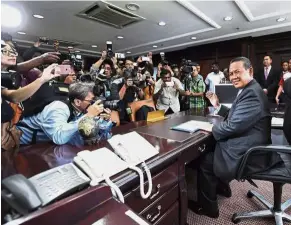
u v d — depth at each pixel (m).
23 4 2.66
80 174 0.60
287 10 2.99
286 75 3.05
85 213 0.50
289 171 1.14
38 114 0.98
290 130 1.18
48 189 0.50
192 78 2.97
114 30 3.90
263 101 1.16
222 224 1.32
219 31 4.03
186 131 1.23
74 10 2.90
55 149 0.88
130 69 2.12
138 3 2.68
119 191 0.59
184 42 4.93
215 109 2.01
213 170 1.27
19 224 0.38
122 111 1.73
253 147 1.08
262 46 4.46
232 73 1.26
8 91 0.75
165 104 2.42
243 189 1.74
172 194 0.95
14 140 0.92
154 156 0.83
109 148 0.86
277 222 1.24
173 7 2.81
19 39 4.54
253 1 2.68
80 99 0.98
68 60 1.32
